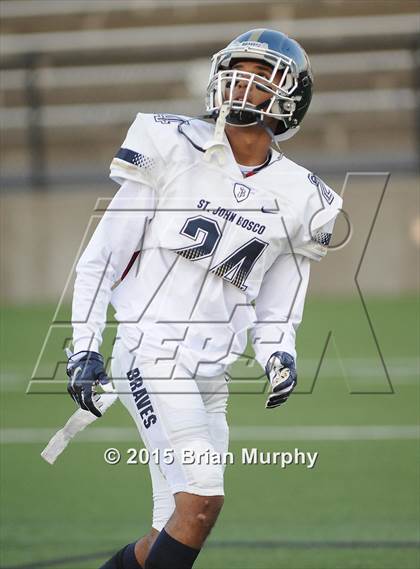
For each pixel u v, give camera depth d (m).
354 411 26.00
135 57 48.97
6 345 35.22
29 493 19.05
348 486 19.33
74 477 20.30
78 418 10.78
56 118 57.75
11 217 45.59
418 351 33.53
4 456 22.06
